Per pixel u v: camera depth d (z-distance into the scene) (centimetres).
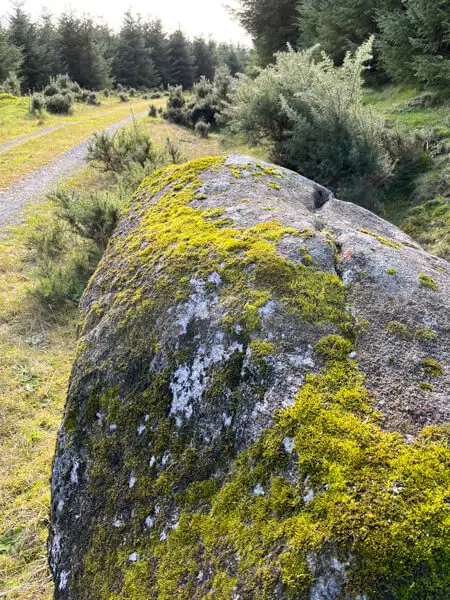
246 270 170
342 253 184
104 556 147
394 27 797
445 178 514
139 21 4081
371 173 533
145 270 200
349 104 555
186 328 165
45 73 3023
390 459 108
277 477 117
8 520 246
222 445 136
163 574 125
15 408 330
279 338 146
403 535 94
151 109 1747
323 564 96
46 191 852
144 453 153
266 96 688
